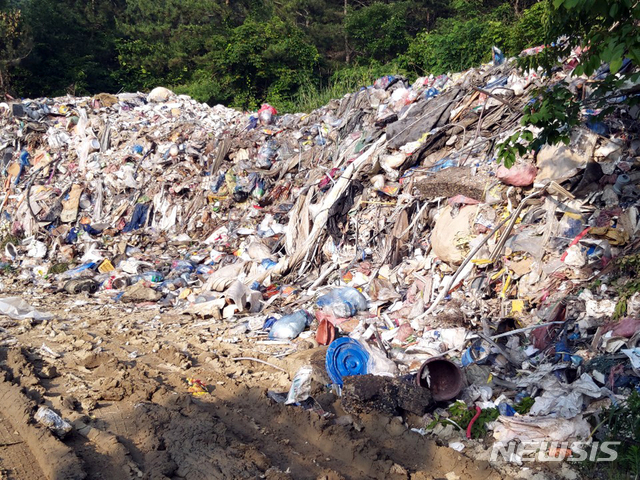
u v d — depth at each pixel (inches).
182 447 198.1
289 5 1298.0
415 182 384.5
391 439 208.4
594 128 320.8
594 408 205.9
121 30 1305.4
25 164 646.5
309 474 186.2
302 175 497.0
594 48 206.2
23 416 212.4
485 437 206.4
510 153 229.6
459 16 1058.1
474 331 277.6
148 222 562.6
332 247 407.2
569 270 288.0
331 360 248.2
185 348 303.4
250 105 1066.7
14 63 1067.9
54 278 483.5
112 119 669.3
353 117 500.4
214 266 464.8
